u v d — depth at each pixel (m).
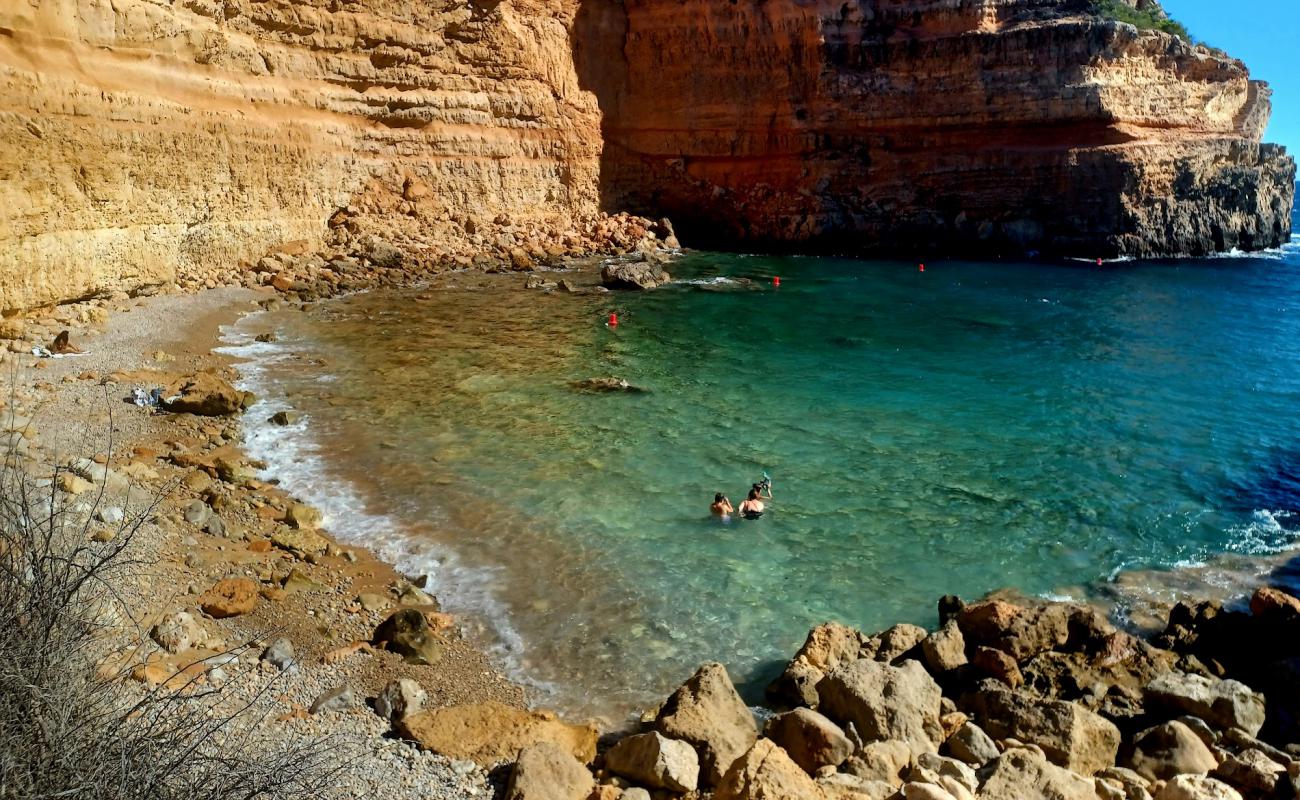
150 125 25.72
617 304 31.17
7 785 5.16
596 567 12.40
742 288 35.31
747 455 16.84
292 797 6.62
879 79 46.53
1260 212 49.56
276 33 33.66
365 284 31.50
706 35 47.59
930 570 12.79
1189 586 12.52
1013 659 9.97
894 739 8.54
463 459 16.02
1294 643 10.28
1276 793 7.88
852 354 25.05
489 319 27.69
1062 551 13.49
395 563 12.28
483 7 41.16
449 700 9.38
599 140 47.78
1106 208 44.91
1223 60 49.28
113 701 6.39
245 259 30.83
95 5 24.06
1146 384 22.42
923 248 46.97
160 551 11.38
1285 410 20.44
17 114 20.22
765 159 48.66
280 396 18.91
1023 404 20.61
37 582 6.72
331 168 35.72
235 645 9.77
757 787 7.24
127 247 24.67
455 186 40.66
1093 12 45.78
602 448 16.88
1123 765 8.50
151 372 19.11
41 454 13.52
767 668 10.34
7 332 19.44
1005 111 44.91
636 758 8.09
